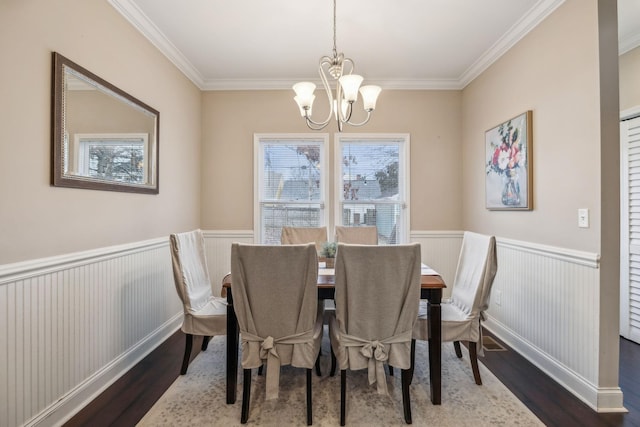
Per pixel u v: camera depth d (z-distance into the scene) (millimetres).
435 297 1733
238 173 3418
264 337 1606
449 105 3408
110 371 1952
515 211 2469
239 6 2123
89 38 1781
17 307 1366
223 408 1713
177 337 2680
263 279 1562
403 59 2896
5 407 1320
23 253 1400
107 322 1932
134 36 2213
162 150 2600
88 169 1767
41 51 1480
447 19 2277
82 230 1739
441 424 1579
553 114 2051
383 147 3467
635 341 2471
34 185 1451
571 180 1899
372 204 3473
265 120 3412
